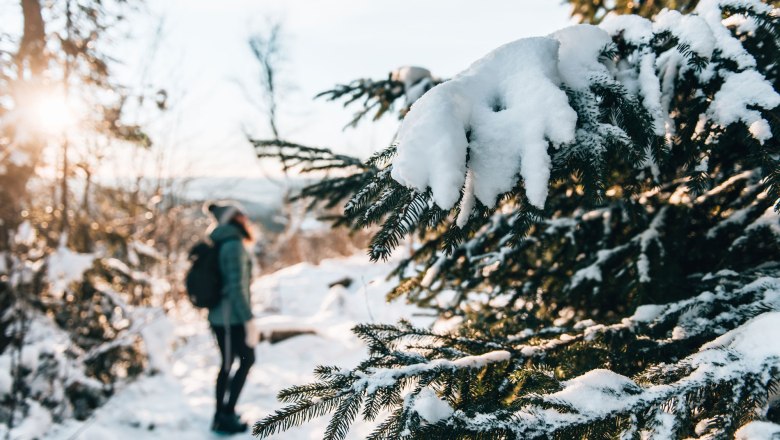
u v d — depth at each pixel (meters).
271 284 7.98
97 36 3.84
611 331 1.23
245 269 3.07
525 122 0.94
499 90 1.02
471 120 0.98
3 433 2.71
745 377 0.86
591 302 1.77
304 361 4.61
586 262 1.76
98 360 3.77
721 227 1.51
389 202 0.98
